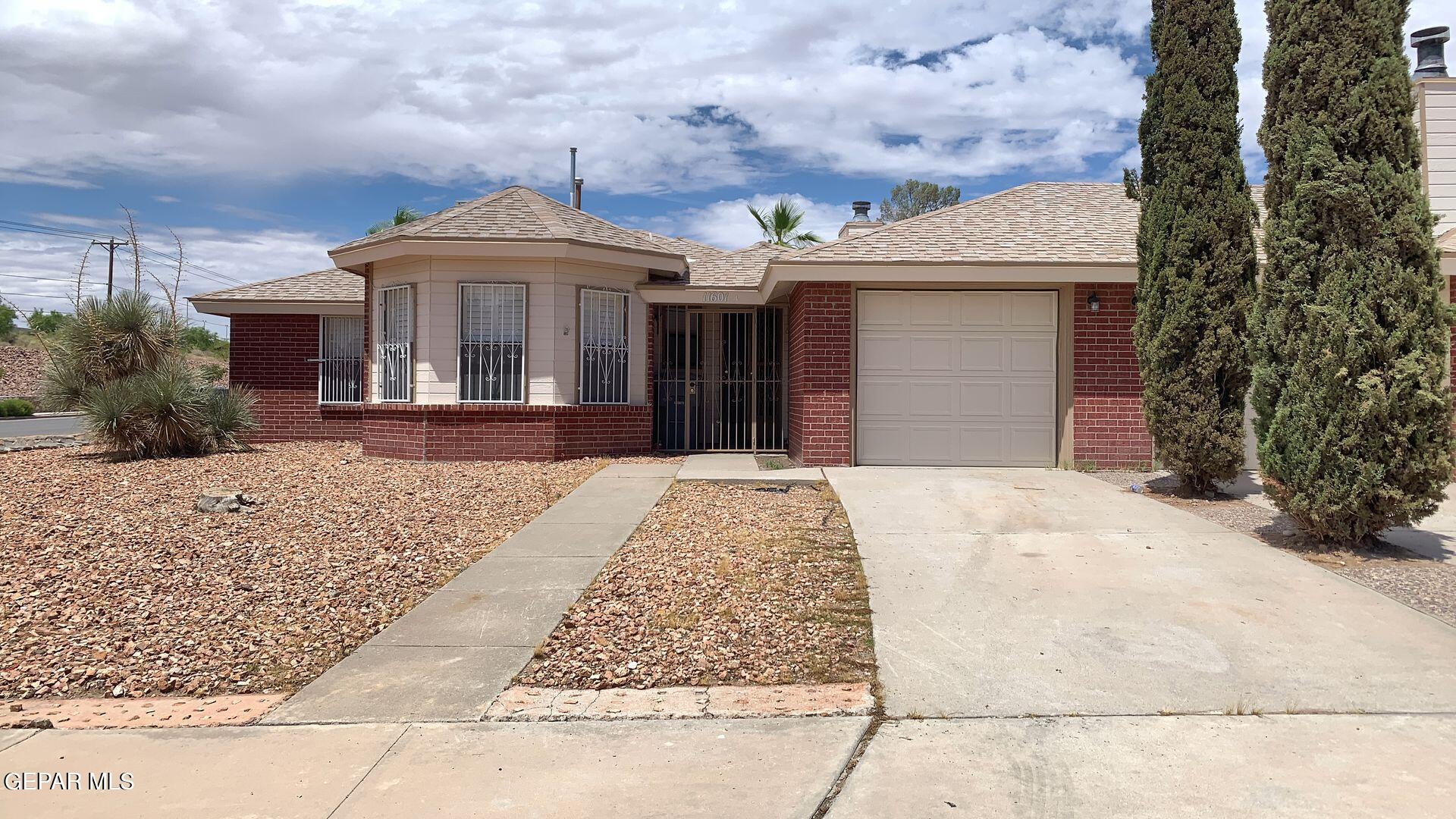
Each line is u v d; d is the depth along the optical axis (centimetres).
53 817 328
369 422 1330
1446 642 507
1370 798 338
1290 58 700
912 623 547
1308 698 434
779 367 1427
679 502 912
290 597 599
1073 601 588
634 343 1366
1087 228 1230
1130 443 1141
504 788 350
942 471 1107
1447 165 1325
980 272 1111
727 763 372
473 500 917
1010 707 429
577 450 1278
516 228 1270
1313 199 675
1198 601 584
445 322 1252
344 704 433
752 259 1564
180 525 771
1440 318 659
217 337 4081
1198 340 889
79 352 1366
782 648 507
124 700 442
